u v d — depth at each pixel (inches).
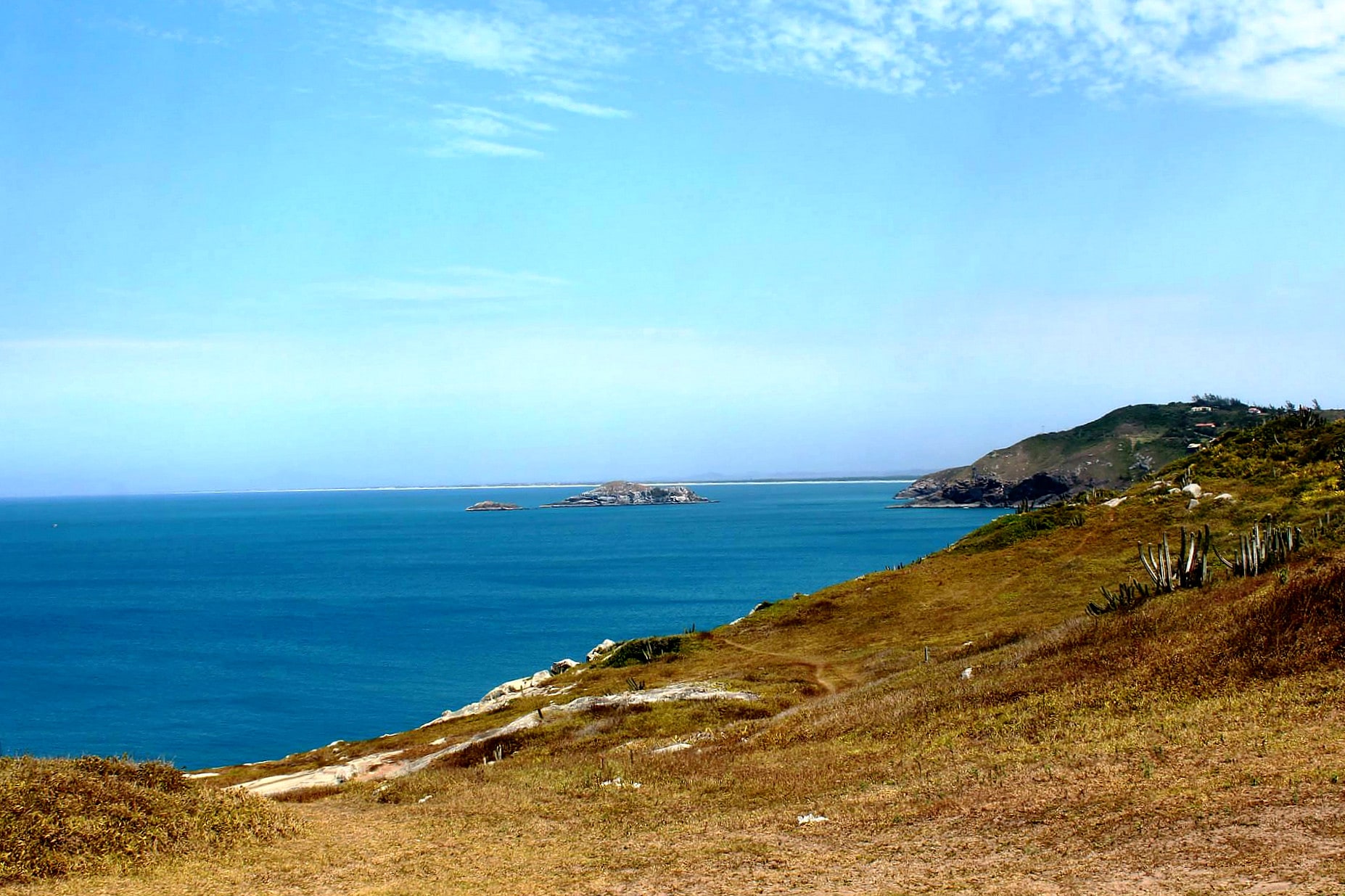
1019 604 2154.3
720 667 2180.1
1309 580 1039.6
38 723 3467.0
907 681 1422.2
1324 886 496.1
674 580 7150.6
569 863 763.4
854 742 1112.2
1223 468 2689.5
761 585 6633.9
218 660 4584.2
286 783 1754.4
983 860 645.3
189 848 813.9
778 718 1417.3
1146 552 2246.6
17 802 774.5
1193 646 1042.7
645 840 821.2
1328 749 709.3
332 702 3727.9
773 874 676.7
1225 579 1332.4
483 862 786.2
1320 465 2450.8
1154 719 891.4
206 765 2982.3
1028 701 1055.6
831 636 2324.1
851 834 759.7
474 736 1872.5
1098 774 781.3
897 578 2687.0
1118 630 1218.0
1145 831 637.3
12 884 679.7
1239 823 614.9
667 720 1574.8
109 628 5649.6
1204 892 521.0
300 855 829.2
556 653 4579.2
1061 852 631.2
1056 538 2608.3
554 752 1469.0
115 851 766.5
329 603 6565.0
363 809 1135.6
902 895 592.4
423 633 5231.3
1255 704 853.2
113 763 946.7
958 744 981.2
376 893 690.2
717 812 896.3
